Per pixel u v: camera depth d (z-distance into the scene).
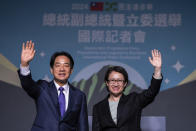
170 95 3.25
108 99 2.25
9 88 3.28
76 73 3.33
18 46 3.38
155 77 2.04
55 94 1.99
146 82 3.29
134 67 3.33
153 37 3.38
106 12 3.46
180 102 3.22
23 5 3.47
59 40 3.40
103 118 2.13
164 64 3.32
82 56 3.37
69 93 2.04
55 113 1.92
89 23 3.43
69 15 3.45
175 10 3.44
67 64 2.03
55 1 3.48
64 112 1.95
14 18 3.44
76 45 3.39
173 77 3.29
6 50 3.37
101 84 3.30
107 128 2.09
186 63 3.32
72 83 3.30
